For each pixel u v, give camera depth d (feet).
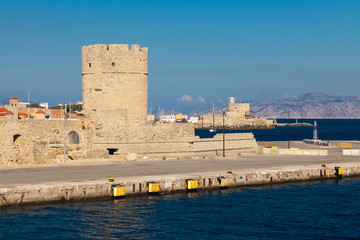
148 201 183.52
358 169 258.16
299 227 157.07
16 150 240.32
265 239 144.66
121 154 268.62
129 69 289.74
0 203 164.55
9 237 139.64
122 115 282.56
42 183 178.70
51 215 160.35
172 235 146.30
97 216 161.58
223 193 202.80
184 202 184.44
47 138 251.80
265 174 224.74
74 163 238.89
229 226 156.46
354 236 148.66
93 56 290.56
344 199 198.08
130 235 145.07
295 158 293.43
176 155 282.97
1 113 504.84
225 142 313.32
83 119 273.75
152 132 286.87
